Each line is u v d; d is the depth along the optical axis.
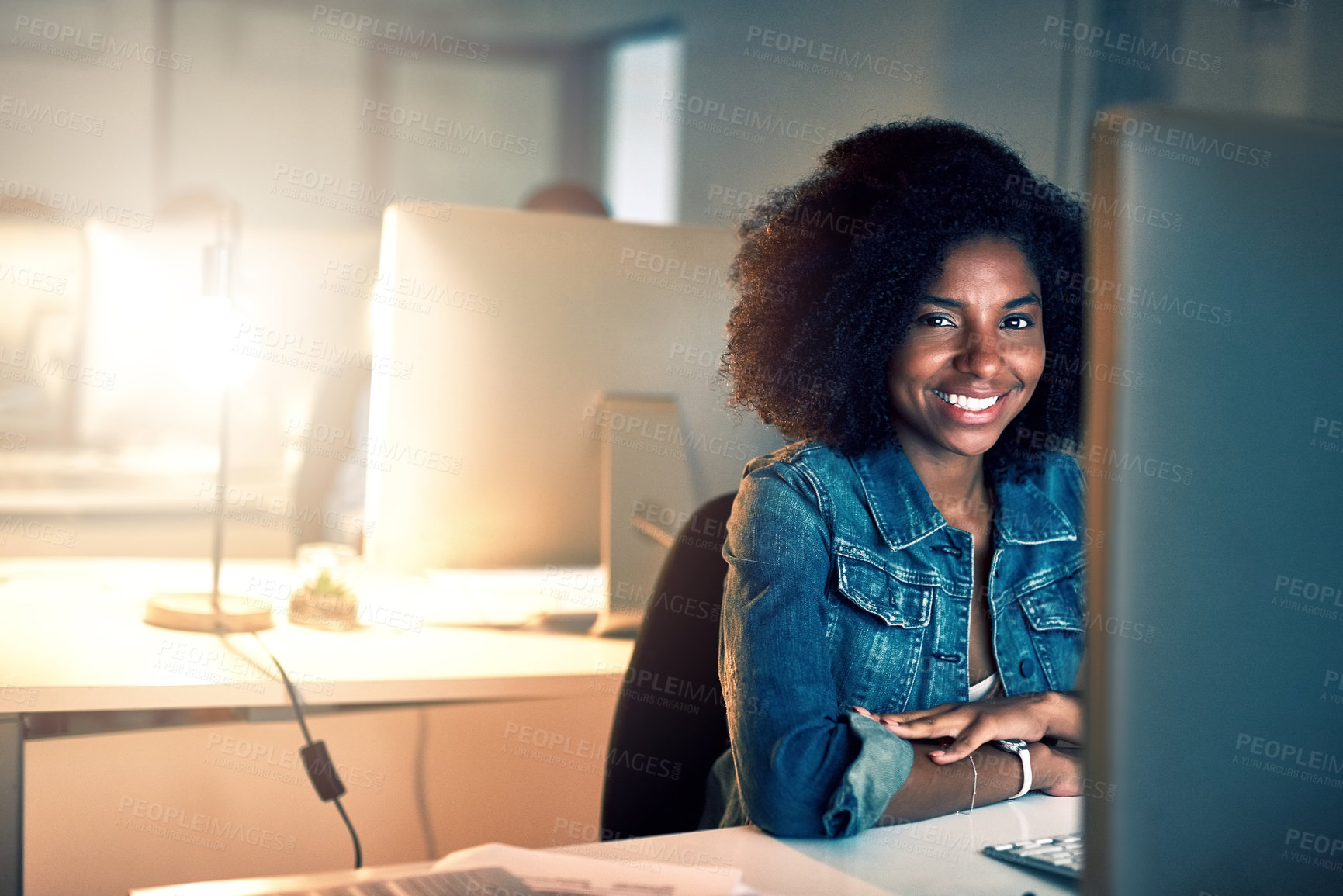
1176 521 0.57
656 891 0.83
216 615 1.69
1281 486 0.58
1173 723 0.59
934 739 1.13
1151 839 0.60
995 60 2.85
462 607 1.91
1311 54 2.19
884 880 0.93
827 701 1.12
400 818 1.66
